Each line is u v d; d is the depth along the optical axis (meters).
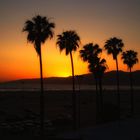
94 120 61.97
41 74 42.00
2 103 119.06
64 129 50.22
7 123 54.66
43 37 41.41
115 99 145.50
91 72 62.97
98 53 63.00
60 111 86.62
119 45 71.31
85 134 19.33
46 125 53.38
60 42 51.28
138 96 180.00
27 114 70.19
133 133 19.36
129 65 81.62
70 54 51.53
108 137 18.25
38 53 41.88
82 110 89.44
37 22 41.25
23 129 48.75
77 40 51.47
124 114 67.56
